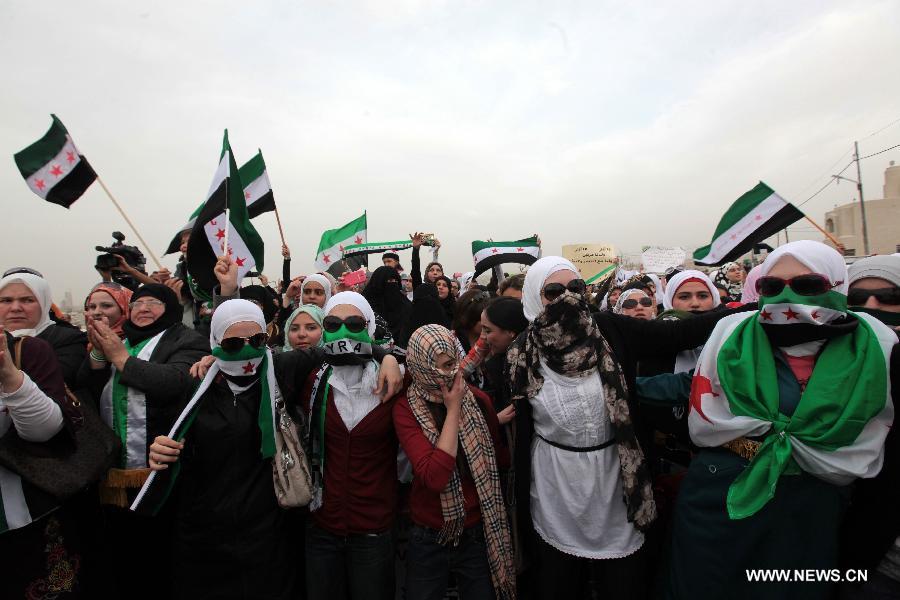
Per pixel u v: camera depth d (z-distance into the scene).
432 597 2.16
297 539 2.53
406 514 2.68
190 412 2.20
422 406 2.17
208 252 3.43
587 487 2.13
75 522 2.34
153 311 2.76
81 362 2.68
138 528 2.66
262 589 2.31
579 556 2.15
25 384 1.92
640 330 2.50
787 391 1.82
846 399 1.67
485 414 2.36
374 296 5.32
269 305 4.08
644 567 2.22
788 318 1.80
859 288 2.35
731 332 1.98
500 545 2.13
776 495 1.77
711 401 1.96
